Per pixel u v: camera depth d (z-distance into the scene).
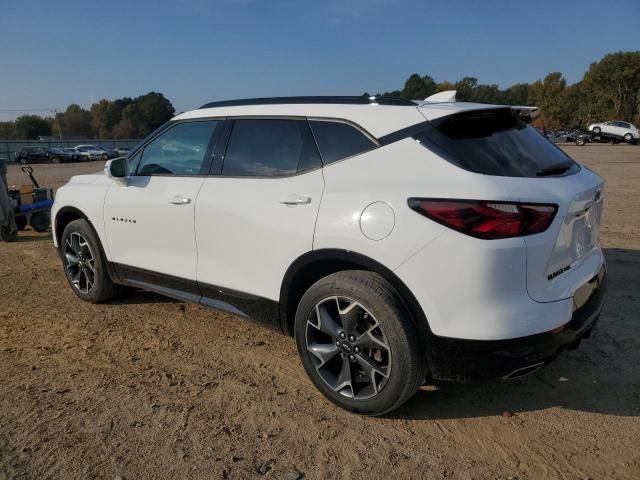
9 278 5.78
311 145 3.21
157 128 4.22
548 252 2.62
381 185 2.81
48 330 4.24
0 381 3.38
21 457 2.61
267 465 2.58
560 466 2.58
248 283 3.41
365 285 2.78
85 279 4.86
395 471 2.54
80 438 2.77
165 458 2.62
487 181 2.58
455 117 2.89
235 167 3.56
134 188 4.15
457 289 2.57
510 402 3.16
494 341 2.55
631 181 14.22
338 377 3.06
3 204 7.73
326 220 2.93
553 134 55.56
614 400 3.16
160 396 3.21
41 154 42.97
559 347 2.69
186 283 3.84
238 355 3.80
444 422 2.96
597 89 76.06
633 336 4.00
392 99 3.12
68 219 4.96
